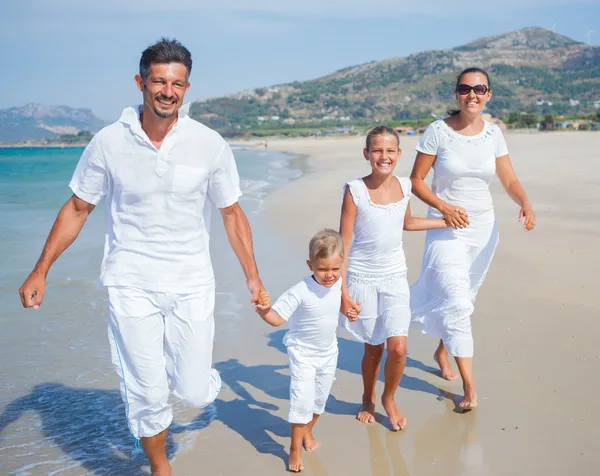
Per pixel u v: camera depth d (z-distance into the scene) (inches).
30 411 167.0
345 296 152.8
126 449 148.8
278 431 157.5
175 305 128.0
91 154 124.8
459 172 176.1
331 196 624.7
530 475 132.2
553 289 259.6
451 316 168.2
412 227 169.8
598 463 135.8
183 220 127.2
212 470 137.9
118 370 127.3
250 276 141.6
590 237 361.1
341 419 162.4
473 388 163.8
